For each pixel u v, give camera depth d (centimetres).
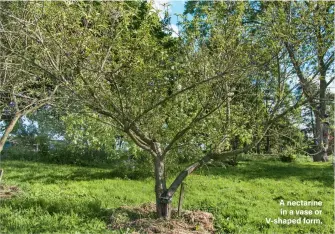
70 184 1101
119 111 675
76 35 607
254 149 908
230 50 636
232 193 1067
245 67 621
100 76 624
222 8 644
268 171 1463
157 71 701
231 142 840
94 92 646
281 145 837
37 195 931
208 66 678
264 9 698
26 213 761
